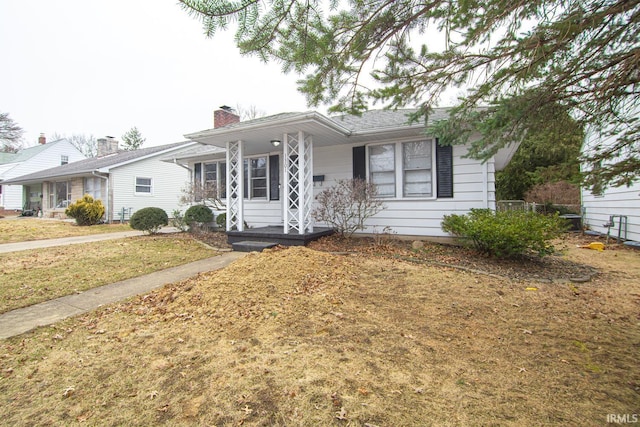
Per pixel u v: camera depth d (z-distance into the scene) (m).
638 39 2.41
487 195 6.89
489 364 2.43
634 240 8.30
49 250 7.48
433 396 2.04
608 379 2.21
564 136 3.34
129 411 1.95
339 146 8.55
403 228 7.76
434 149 7.37
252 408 1.95
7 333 3.09
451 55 2.84
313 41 2.70
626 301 3.83
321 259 5.41
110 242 8.64
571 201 13.77
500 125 3.13
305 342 2.81
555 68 2.68
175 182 18.11
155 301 3.94
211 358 2.56
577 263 5.76
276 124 6.64
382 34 2.76
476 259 5.83
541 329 3.05
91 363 2.51
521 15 2.39
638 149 3.06
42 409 1.97
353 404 1.97
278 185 9.57
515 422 1.79
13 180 21.34
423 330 3.03
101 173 14.94
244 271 4.68
